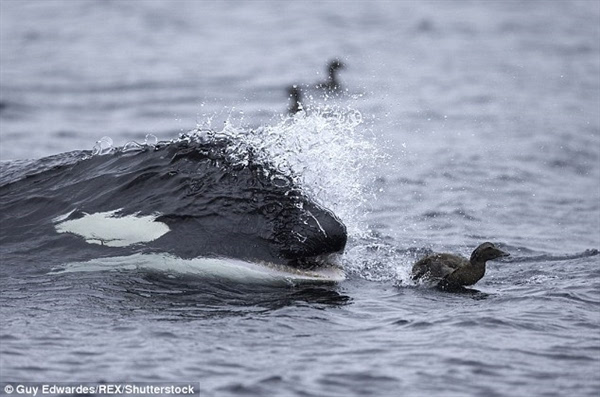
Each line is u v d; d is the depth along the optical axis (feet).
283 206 136.05
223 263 133.49
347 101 360.69
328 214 136.15
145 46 539.29
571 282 142.72
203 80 420.77
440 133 301.63
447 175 240.12
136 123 325.42
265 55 502.79
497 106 358.84
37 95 383.04
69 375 104.68
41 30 598.75
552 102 371.15
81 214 141.28
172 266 134.31
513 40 570.46
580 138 299.99
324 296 132.16
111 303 126.52
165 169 142.82
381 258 155.33
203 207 137.28
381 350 112.47
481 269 138.31
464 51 523.70
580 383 103.14
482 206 210.38
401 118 327.67
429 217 196.75
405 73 446.19
